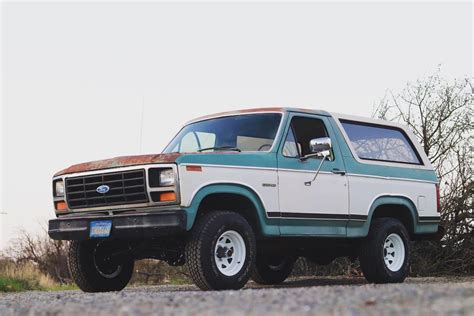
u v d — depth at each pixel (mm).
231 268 7492
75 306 5332
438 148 14070
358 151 9086
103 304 5355
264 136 8258
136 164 7375
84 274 8461
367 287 6352
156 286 11383
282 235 8008
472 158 13734
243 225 7578
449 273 13375
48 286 14461
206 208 7785
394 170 9445
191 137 8852
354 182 8844
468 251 13344
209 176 7367
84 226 7688
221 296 5594
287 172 8102
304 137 8516
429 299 4863
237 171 7621
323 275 13781
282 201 8000
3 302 6535
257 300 5141
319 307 4602
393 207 9523
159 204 7238
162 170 7230
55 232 7977
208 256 7262
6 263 15680
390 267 9281
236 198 7711
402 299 4895
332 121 8922
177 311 4645
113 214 7621
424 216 9750
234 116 8703
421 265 13156
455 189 13562
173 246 8117
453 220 13461
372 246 9078
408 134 10000
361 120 9336
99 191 7637
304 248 9102
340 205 8633
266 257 10367
